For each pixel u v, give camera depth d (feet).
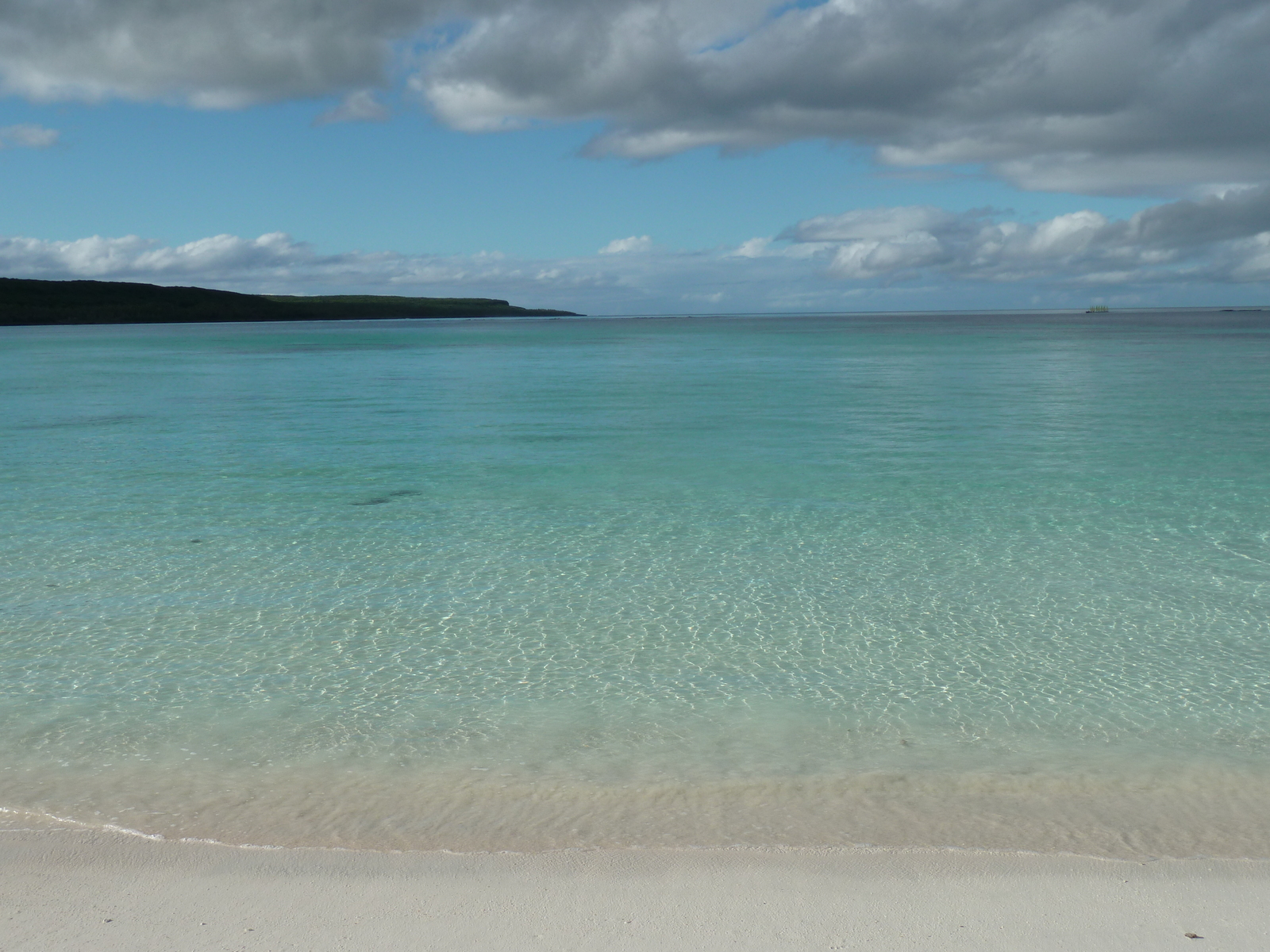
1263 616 30.45
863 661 27.09
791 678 25.84
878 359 178.70
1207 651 27.63
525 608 31.76
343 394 110.52
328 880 15.70
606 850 16.67
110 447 67.00
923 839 17.17
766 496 49.39
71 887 15.55
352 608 31.78
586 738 22.12
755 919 14.44
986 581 34.53
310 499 49.01
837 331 401.70
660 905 14.87
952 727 22.70
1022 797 19.07
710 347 240.53
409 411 91.40
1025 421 79.92
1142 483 52.21
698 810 18.45
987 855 16.48
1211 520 43.37
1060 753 21.26
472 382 128.88
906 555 37.91
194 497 49.49
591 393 110.42
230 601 32.37
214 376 142.31
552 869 16.01
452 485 52.75
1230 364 153.28
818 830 17.57
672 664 26.91
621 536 41.27
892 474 55.36
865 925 14.30
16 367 163.63
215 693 24.79
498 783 19.76
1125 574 35.22
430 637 29.04
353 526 43.14
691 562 37.09
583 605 32.14
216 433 74.64
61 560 37.42
